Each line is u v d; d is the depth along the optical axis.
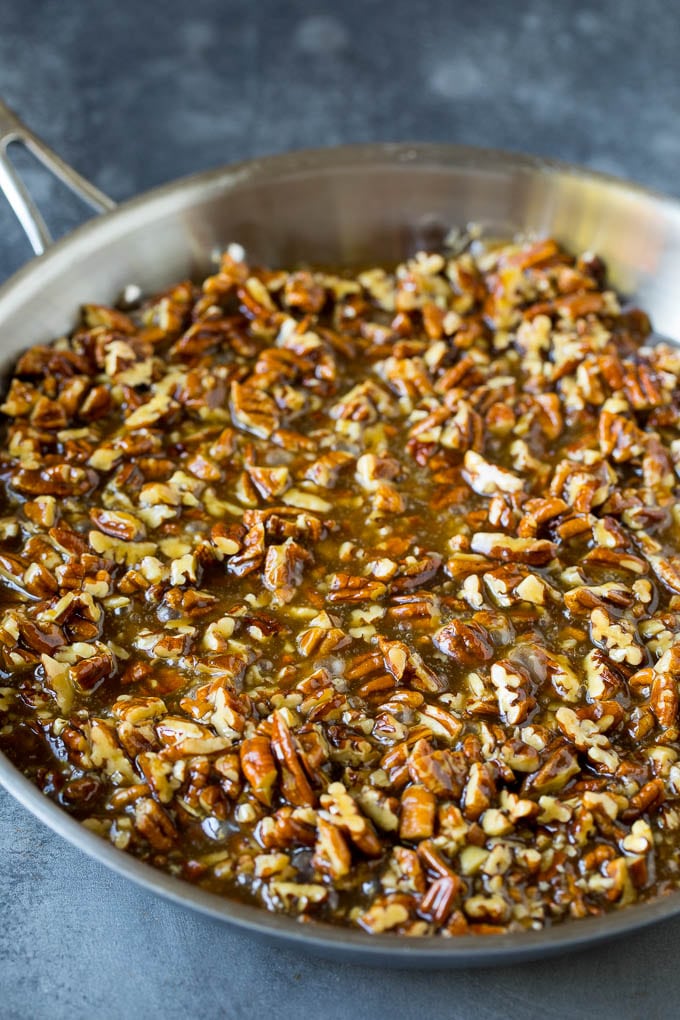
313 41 0.86
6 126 0.61
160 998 0.51
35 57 0.84
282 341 0.64
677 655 0.54
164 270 0.65
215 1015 0.51
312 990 0.51
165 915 0.53
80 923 0.52
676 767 0.51
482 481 0.59
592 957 0.52
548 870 0.49
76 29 0.85
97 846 0.46
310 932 0.45
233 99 0.82
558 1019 0.51
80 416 0.61
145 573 0.56
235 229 0.66
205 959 0.52
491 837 0.49
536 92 0.84
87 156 0.79
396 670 0.53
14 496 0.58
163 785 0.50
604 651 0.54
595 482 0.59
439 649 0.54
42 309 0.61
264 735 0.50
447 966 0.47
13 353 0.61
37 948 0.52
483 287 0.67
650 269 0.65
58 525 0.57
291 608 0.55
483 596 0.56
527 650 0.54
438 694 0.53
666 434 0.62
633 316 0.66
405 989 0.51
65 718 0.52
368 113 0.82
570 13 0.90
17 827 0.55
